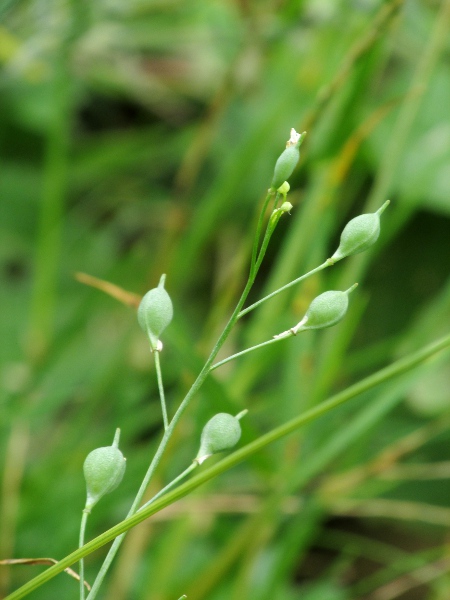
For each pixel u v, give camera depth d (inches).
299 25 15.6
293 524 12.6
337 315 8.7
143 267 18.0
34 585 8.6
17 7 16.0
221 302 13.6
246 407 13.8
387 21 11.8
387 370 9.0
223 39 18.4
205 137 16.0
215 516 13.9
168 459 12.6
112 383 14.9
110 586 13.4
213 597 13.6
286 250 12.8
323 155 12.5
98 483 8.7
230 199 15.0
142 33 18.3
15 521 13.2
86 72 18.4
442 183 17.9
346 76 11.9
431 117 18.2
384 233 13.7
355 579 17.1
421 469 16.0
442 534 17.5
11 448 14.2
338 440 11.9
